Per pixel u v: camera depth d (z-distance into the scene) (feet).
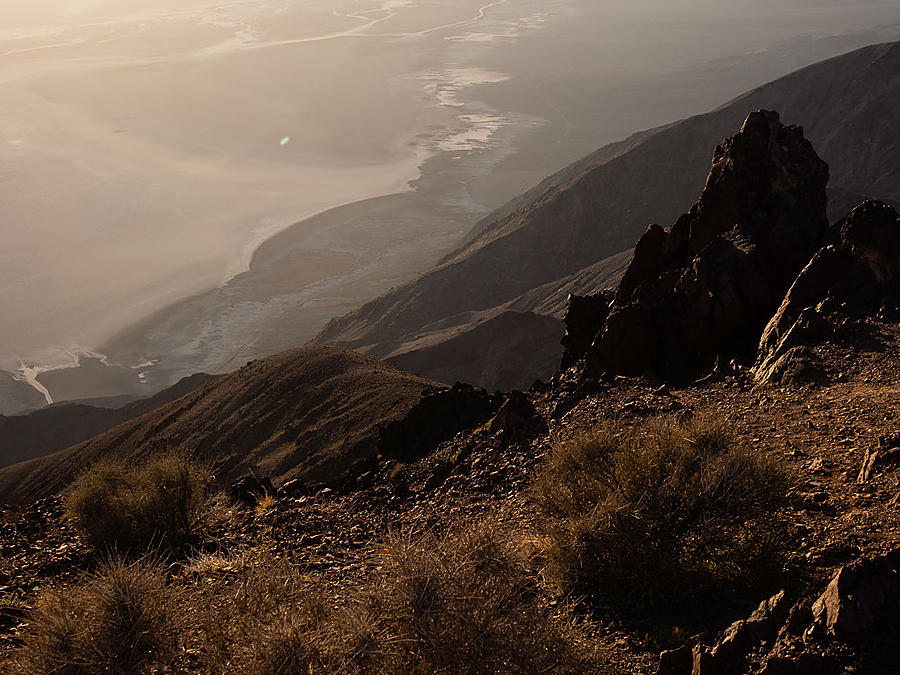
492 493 32.42
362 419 158.10
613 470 23.08
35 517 35.96
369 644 14.83
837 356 38.24
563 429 37.22
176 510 31.68
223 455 173.68
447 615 15.39
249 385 197.88
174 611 16.93
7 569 28.55
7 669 16.11
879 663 14.25
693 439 22.99
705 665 15.88
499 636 15.23
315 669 14.56
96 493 31.53
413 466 41.98
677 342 48.78
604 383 43.04
